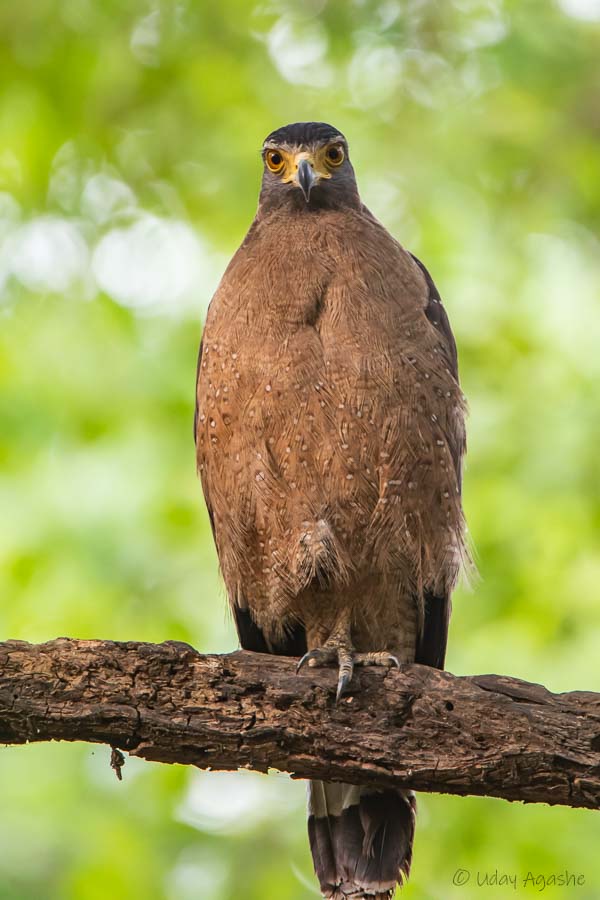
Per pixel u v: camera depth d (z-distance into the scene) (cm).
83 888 1070
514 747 691
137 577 1169
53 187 1379
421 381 841
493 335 1234
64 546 1169
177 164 1384
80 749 1145
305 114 1399
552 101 1416
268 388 834
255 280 857
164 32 1408
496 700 702
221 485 866
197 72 1378
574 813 1076
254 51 1430
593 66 1416
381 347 834
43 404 1248
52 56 1365
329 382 829
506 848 1068
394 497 840
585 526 1136
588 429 1155
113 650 698
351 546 852
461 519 880
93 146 1384
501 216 1359
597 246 1390
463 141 1377
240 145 1371
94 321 1295
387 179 1366
